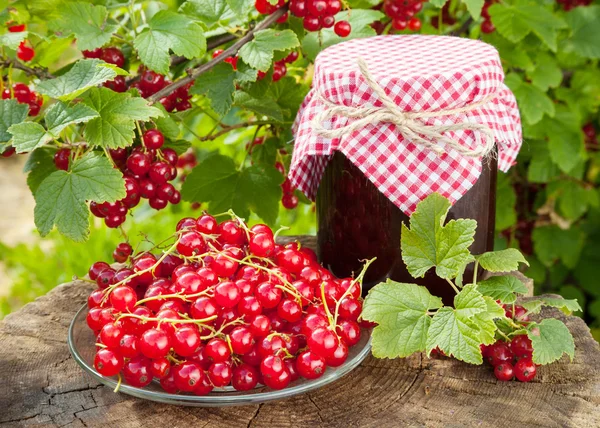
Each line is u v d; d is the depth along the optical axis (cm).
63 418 50
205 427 50
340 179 55
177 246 53
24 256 104
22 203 147
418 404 51
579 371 53
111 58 61
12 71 64
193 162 83
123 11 68
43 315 58
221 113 59
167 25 58
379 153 53
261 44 58
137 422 50
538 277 88
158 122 58
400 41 58
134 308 50
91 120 55
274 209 65
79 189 54
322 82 53
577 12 76
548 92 81
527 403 51
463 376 53
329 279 53
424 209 52
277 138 67
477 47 56
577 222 91
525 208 89
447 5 75
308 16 58
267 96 64
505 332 53
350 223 55
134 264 54
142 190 58
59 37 60
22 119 56
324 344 49
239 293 50
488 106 54
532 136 77
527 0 72
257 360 50
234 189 65
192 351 48
